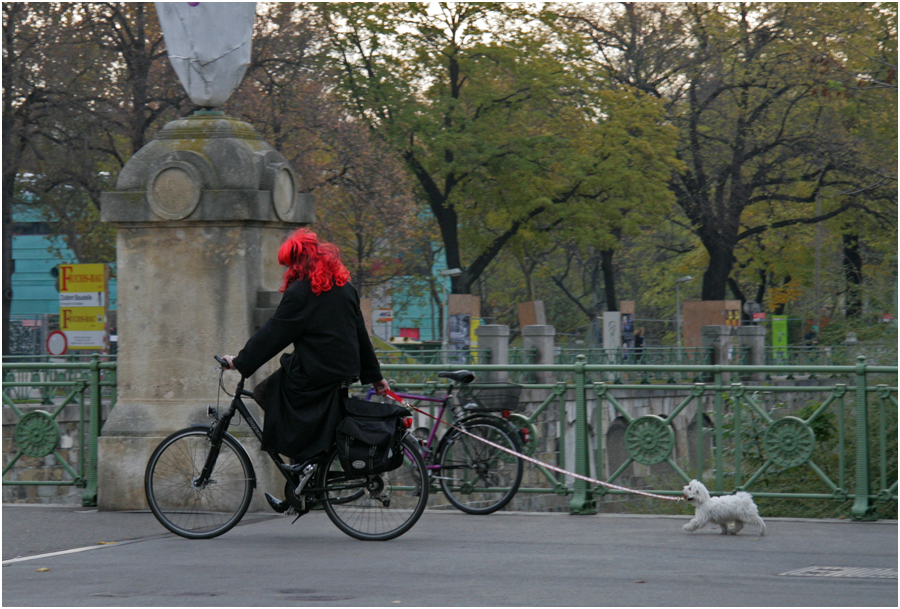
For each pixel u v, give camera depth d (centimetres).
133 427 2566
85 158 8769
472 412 2583
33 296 15112
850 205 11831
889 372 2378
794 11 11038
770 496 2467
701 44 11444
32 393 2930
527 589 1616
